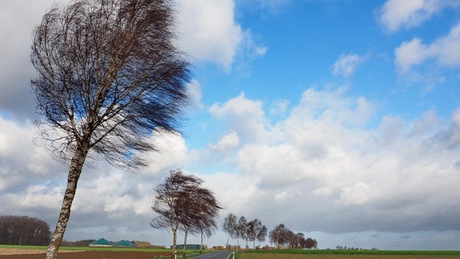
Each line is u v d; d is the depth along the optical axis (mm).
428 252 103562
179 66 9984
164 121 10070
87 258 54188
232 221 132250
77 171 9016
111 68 9219
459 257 79812
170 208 47812
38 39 9133
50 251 8227
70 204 8773
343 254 95688
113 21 9422
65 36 9156
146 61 9531
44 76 9164
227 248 171375
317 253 100062
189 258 54562
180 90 10086
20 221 133125
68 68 9047
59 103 9148
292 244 164500
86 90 9086
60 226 8516
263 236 135375
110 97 9367
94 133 9875
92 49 9125
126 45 9266
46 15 9195
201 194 52844
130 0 9609
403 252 103188
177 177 48781
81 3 9336
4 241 129250
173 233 47000
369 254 95688
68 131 9219
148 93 9773
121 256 59781
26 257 49906
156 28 9758
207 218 56875
